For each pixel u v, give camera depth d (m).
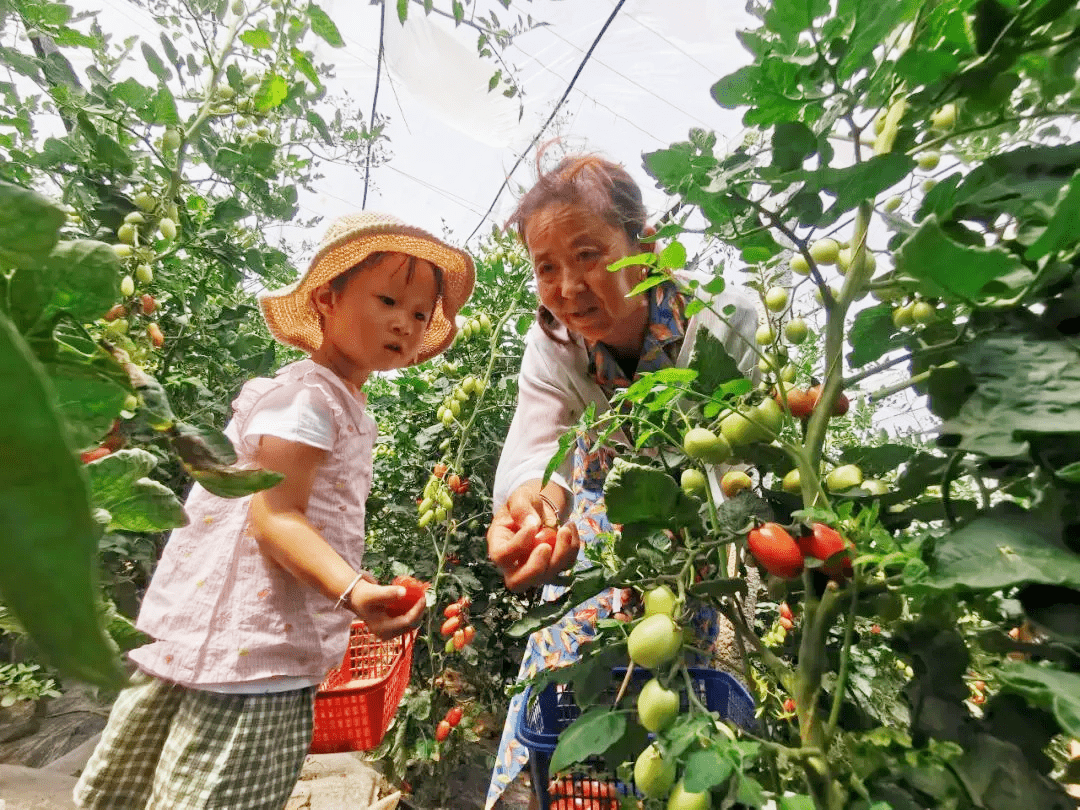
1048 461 0.47
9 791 1.68
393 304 1.51
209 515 1.36
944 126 0.65
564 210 1.19
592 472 1.54
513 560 1.23
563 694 1.12
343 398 1.46
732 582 0.67
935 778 0.52
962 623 0.72
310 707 1.42
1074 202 0.40
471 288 1.78
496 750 2.45
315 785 2.01
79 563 0.16
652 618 0.67
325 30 1.56
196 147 1.56
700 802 0.60
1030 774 0.49
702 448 0.73
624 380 1.53
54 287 0.34
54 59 1.43
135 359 1.35
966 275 0.47
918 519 0.68
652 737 0.84
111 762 1.28
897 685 0.82
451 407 2.23
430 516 2.10
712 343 0.74
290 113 1.74
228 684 1.24
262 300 1.63
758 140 0.75
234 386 2.12
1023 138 0.69
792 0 0.53
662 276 0.62
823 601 0.60
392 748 2.17
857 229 0.64
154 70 1.48
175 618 1.28
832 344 0.64
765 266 0.76
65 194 1.42
